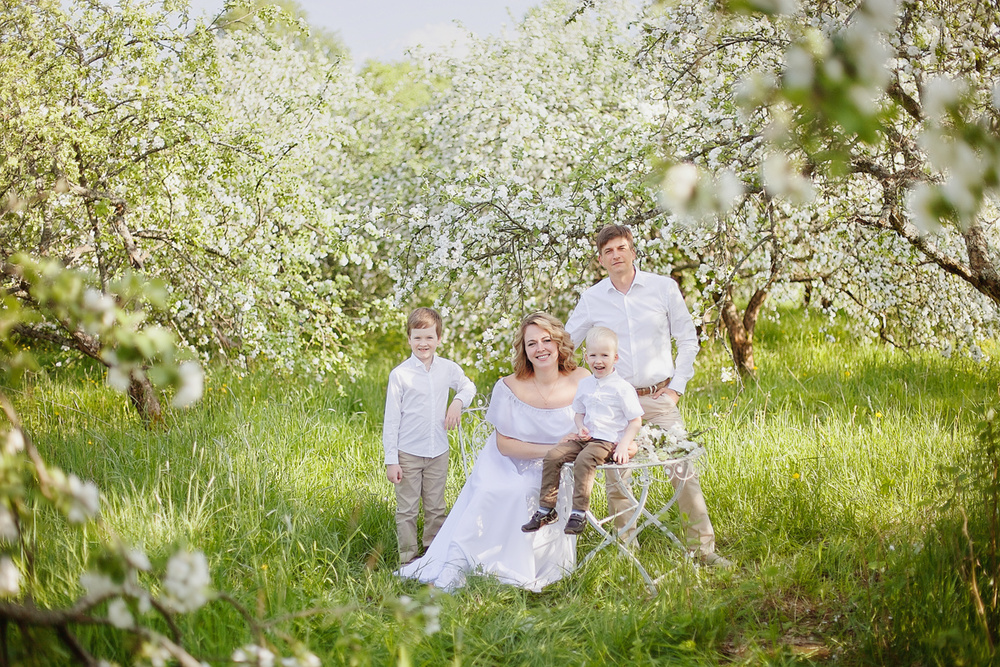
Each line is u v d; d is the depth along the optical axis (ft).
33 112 15.97
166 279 19.38
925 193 3.16
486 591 11.23
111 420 18.17
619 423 11.64
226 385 20.83
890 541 11.66
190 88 20.02
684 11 16.53
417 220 19.65
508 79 26.89
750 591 10.69
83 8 18.49
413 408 13.08
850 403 19.57
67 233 19.16
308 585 10.80
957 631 8.14
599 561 12.01
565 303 25.52
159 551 10.84
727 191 3.15
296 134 22.34
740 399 20.06
